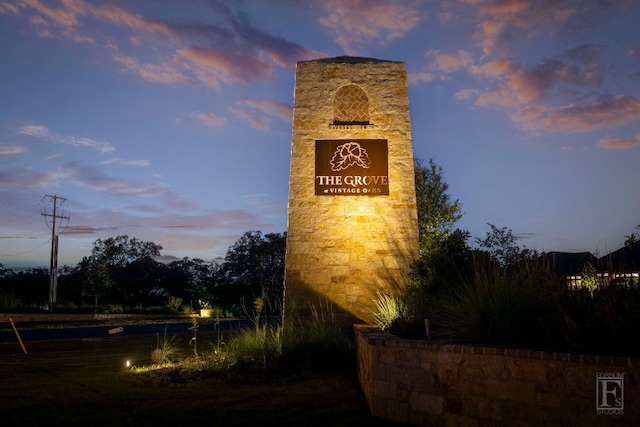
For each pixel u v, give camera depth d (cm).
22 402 779
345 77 1467
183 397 821
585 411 525
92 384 922
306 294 1340
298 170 1413
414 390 682
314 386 894
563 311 638
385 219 1380
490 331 693
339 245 1366
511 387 585
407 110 1448
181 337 1870
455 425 632
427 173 1878
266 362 1072
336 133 1432
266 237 5091
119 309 3409
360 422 685
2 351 1430
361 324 1252
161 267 5600
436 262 1094
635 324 570
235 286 4150
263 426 665
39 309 2986
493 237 1099
